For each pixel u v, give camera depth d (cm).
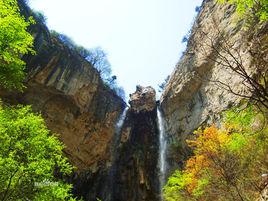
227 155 1189
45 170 1077
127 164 4084
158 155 3962
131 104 4775
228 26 2755
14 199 1009
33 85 3462
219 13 3170
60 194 1084
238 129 1330
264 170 1028
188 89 3544
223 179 1161
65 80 3722
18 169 993
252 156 1108
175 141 3656
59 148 1155
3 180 1001
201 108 3184
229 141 1280
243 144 1138
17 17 1016
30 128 1081
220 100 2714
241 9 685
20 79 1088
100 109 4197
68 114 3750
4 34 958
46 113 3544
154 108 4578
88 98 3988
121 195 3859
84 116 3912
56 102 3675
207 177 1280
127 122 4612
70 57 3931
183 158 3412
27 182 1037
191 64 3550
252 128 959
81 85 3897
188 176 1791
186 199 1742
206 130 1581
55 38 3944
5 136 1041
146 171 3912
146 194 3700
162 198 3584
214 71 3011
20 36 993
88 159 3872
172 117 3912
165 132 4016
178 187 1872
